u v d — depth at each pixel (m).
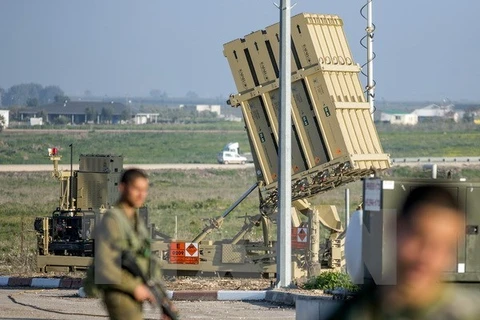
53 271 77.50
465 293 15.27
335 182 74.44
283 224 64.75
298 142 73.19
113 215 30.39
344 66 72.88
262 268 73.25
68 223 78.38
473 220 39.56
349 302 15.23
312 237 71.62
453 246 15.51
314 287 64.62
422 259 14.89
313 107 72.19
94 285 30.42
